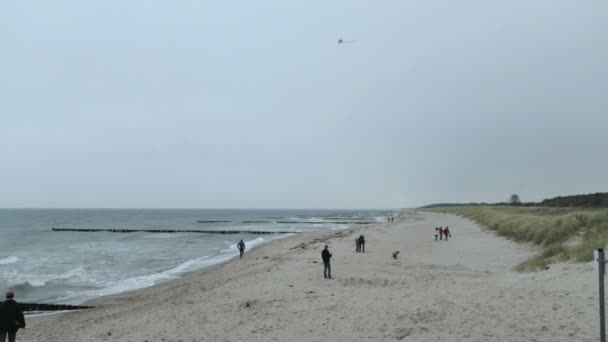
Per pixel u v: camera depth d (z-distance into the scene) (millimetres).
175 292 20203
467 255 24438
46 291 24609
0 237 76438
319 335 9992
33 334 13508
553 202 79812
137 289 23797
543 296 11266
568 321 9078
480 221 53000
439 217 93562
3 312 10578
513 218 36281
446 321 10086
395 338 9273
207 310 13773
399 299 12914
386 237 42906
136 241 65000
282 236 68875
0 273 32281
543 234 24375
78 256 44000
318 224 115562
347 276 18766
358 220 140500
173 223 134750
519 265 17906
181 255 43250
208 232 87625
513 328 9062
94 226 117750
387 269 20500
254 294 15758
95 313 16922
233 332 10938
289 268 22719
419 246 32219
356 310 11945
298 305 13156
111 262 38125
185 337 10930
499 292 12477
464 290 13414
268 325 11234
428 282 15719
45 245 59094
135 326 12727
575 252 15883
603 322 6840
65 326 14391
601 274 6895
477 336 8828
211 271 28469
